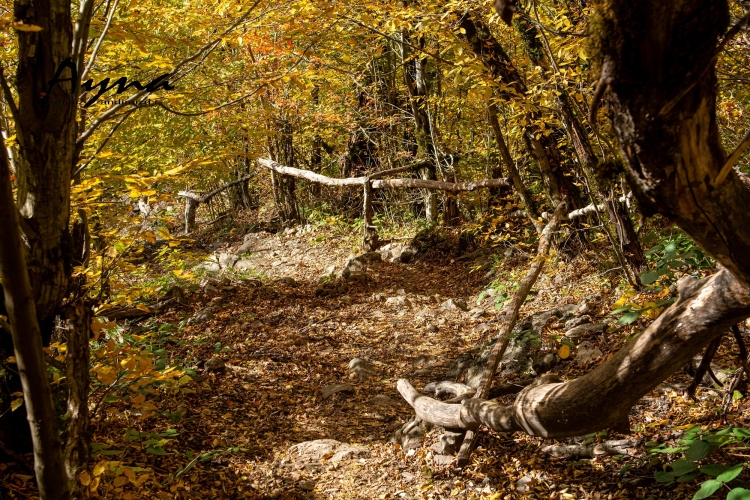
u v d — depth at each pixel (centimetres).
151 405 356
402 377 716
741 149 134
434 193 1378
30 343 194
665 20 119
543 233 704
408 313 950
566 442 477
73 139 328
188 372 605
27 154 315
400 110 1412
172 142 808
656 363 287
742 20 124
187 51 614
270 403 646
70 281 370
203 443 536
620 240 700
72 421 275
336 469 502
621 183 643
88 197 369
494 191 1204
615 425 351
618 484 404
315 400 657
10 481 377
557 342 643
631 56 125
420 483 466
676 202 144
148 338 792
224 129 873
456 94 1129
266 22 540
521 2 625
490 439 511
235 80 633
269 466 508
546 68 662
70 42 315
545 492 423
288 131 1466
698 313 261
